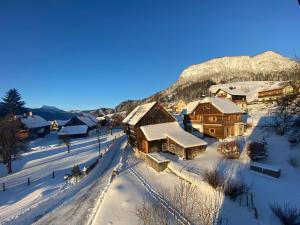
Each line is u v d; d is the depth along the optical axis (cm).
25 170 4441
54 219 1933
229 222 1773
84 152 5312
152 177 2817
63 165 4331
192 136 3788
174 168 2856
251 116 5416
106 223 1714
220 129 4375
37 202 2453
